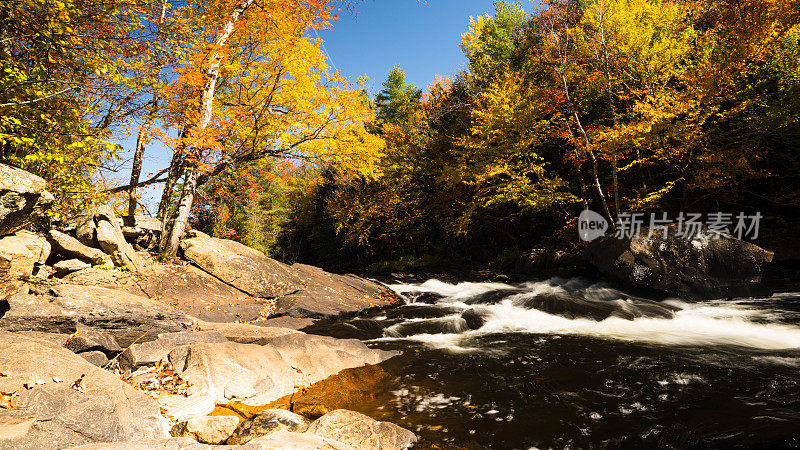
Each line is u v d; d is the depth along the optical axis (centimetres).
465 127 2317
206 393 477
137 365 514
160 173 1116
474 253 2211
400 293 1341
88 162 788
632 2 1642
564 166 2025
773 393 458
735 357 601
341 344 659
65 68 720
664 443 363
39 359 395
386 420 436
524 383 538
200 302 911
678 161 1504
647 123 1334
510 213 2122
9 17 622
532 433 398
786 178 1535
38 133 679
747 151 1366
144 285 888
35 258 658
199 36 1154
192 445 290
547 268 1571
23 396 323
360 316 1052
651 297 1055
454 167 2022
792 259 1249
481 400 486
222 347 548
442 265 2131
